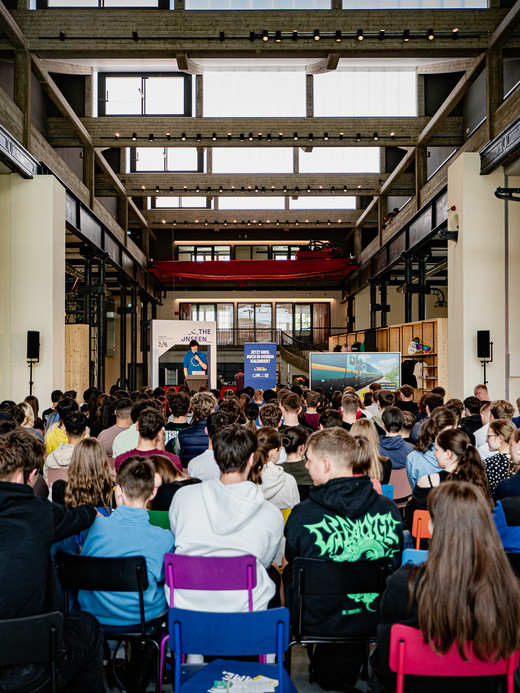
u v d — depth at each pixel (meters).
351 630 2.60
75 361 14.29
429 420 4.00
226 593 2.47
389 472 4.23
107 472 3.05
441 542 1.68
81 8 11.38
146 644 2.79
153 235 26.41
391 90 16.45
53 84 12.88
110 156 20.09
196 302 28.75
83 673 2.43
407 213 16.59
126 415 5.35
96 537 2.65
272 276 23.73
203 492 2.59
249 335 28.48
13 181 11.24
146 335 24.47
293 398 5.46
